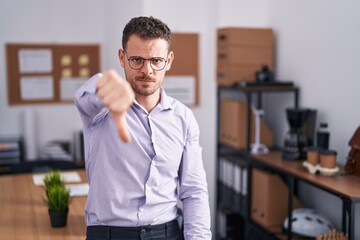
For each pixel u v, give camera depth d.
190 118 1.60
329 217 2.88
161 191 1.51
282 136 3.44
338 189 2.14
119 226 1.47
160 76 1.39
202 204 1.59
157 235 1.50
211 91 3.74
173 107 1.55
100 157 1.44
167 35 1.38
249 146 3.07
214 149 3.80
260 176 3.01
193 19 3.71
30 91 3.99
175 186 1.58
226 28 3.29
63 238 1.88
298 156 2.76
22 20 3.91
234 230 3.45
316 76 2.96
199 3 3.71
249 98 3.04
